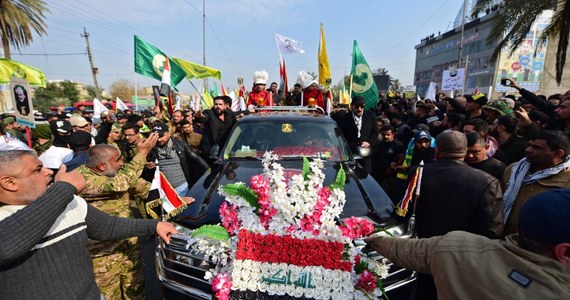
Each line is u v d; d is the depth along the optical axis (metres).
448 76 9.82
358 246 1.84
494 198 2.06
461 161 2.31
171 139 4.05
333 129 3.79
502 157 3.08
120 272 2.40
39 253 1.37
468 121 3.23
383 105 10.67
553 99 6.18
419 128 3.84
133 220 2.01
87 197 2.22
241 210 1.85
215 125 5.19
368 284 1.78
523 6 7.42
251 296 1.78
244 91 9.87
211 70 7.53
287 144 3.51
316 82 7.22
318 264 1.76
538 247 0.99
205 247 1.88
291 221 1.80
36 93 37.03
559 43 6.61
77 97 41.44
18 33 14.57
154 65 6.35
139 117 4.78
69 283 1.46
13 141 3.04
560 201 0.96
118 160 2.34
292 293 1.75
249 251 1.80
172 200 2.29
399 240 1.59
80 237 1.54
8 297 1.33
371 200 2.49
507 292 1.00
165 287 2.22
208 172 3.31
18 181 1.33
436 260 1.25
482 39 38.03
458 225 2.18
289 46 8.31
